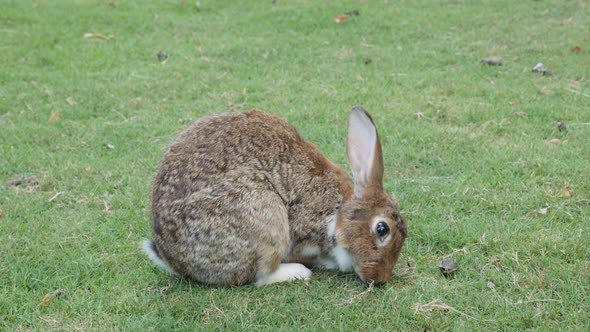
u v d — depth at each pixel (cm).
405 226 238
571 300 232
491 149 276
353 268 241
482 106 297
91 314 233
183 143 240
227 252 235
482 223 250
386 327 229
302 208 240
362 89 309
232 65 338
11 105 303
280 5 458
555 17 416
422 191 261
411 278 240
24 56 350
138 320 231
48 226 254
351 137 239
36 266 243
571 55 342
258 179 237
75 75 323
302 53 359
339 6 446
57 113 297
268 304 234
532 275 238
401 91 308
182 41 386
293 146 242
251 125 241
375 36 388
